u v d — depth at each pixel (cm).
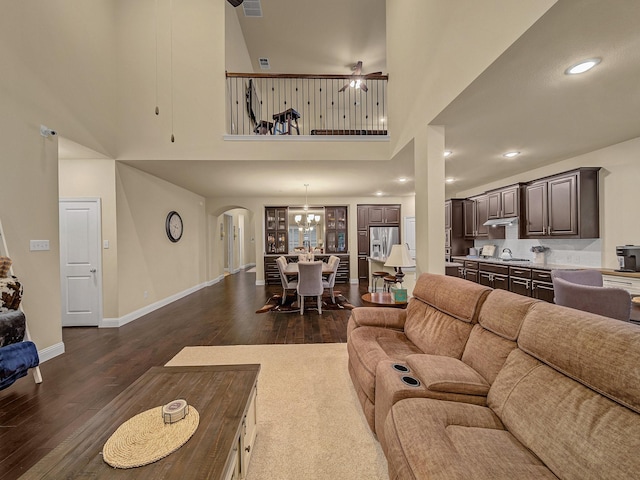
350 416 197
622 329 99
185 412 125
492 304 164
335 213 811
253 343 336
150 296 481
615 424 86
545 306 133
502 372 134
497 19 187
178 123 404
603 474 81
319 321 429
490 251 578
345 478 147
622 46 175
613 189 355
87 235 396
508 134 320
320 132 514
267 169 463
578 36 166
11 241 259
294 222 841
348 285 733
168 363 282
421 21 301
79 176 393
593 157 379
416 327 228
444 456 99
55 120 304
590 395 98
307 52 622
